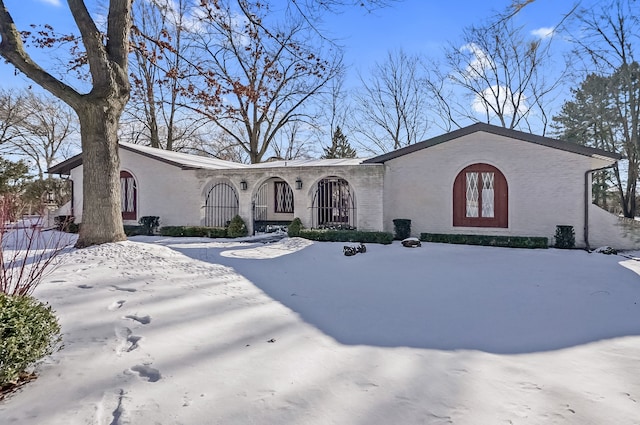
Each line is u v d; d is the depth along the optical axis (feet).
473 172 44.34
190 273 23.71
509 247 39.55
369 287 22.63
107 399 9.18
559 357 12.44
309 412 8.85
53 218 58.75
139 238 50.31
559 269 27.50
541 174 41.29
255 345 13.08
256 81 85.40
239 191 53.11
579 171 39.83
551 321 16.46
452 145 45.16
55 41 41.63
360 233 42.98
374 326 15.69
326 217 59.62
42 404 8.86
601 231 39.70
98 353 11.83
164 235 53.01
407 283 23.66
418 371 11.22
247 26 45.50
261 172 51.70
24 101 99.71
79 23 30.07
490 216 43.52
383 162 47.75
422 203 46.57
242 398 9.42
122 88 32.37
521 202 42.06
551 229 40.83
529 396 9.72
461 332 15.05
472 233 44.11
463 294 21.02
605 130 77.51
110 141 31.68
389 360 12.07
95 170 31.01
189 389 9.80
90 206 30.99
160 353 12.02
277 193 69.41
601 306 18.71
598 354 12.67
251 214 52.42
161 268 24.21
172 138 99.14
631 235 38.75
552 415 8.81
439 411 8.97
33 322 9.93
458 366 11.62
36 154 110.93
